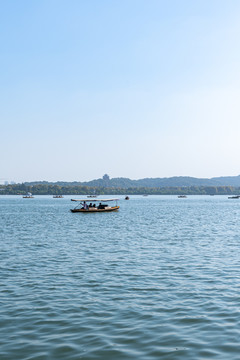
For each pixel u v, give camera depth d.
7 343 12.96
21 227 59.72
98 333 13.86
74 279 22.72
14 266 26.72
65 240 42.25
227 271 24.67
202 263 27.55
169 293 19.41
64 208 146.62
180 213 106.75
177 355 11.98
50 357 11.87
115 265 26.98
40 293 19.55
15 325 14.73
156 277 23.09
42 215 96.81
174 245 37.62
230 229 55.56
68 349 12.46
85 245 37.81
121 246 36.97
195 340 13.17
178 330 14.13
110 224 66.12
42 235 47.66
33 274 24.14
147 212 112.75
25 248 35.72
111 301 18.03
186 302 17.77
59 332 13.98
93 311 16.47
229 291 19.67
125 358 11.82
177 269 25.44
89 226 61.81
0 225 63.47
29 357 11.86
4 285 21.28
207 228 57.31
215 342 12.98
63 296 18.97
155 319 15.38
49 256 30.95
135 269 25.55
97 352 12.23
